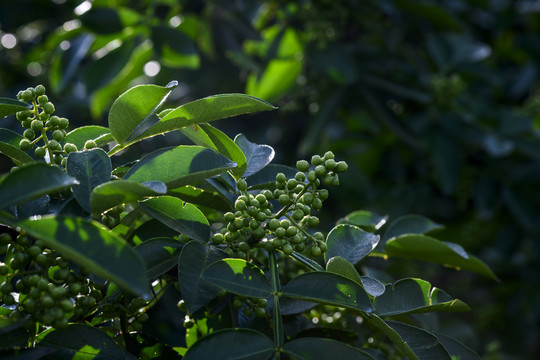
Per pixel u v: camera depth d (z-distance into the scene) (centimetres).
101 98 359
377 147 408
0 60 449
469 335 295
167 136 393
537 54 459
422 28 388
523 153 383
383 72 363
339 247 156
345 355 129
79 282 127
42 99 142
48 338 126
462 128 383
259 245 147
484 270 175
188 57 312
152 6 313
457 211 436
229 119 436
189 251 136
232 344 125
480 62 409
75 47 328
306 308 157
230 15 346
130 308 141
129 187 116
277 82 356
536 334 495
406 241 170
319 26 345
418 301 146
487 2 432
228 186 157
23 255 122
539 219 399
